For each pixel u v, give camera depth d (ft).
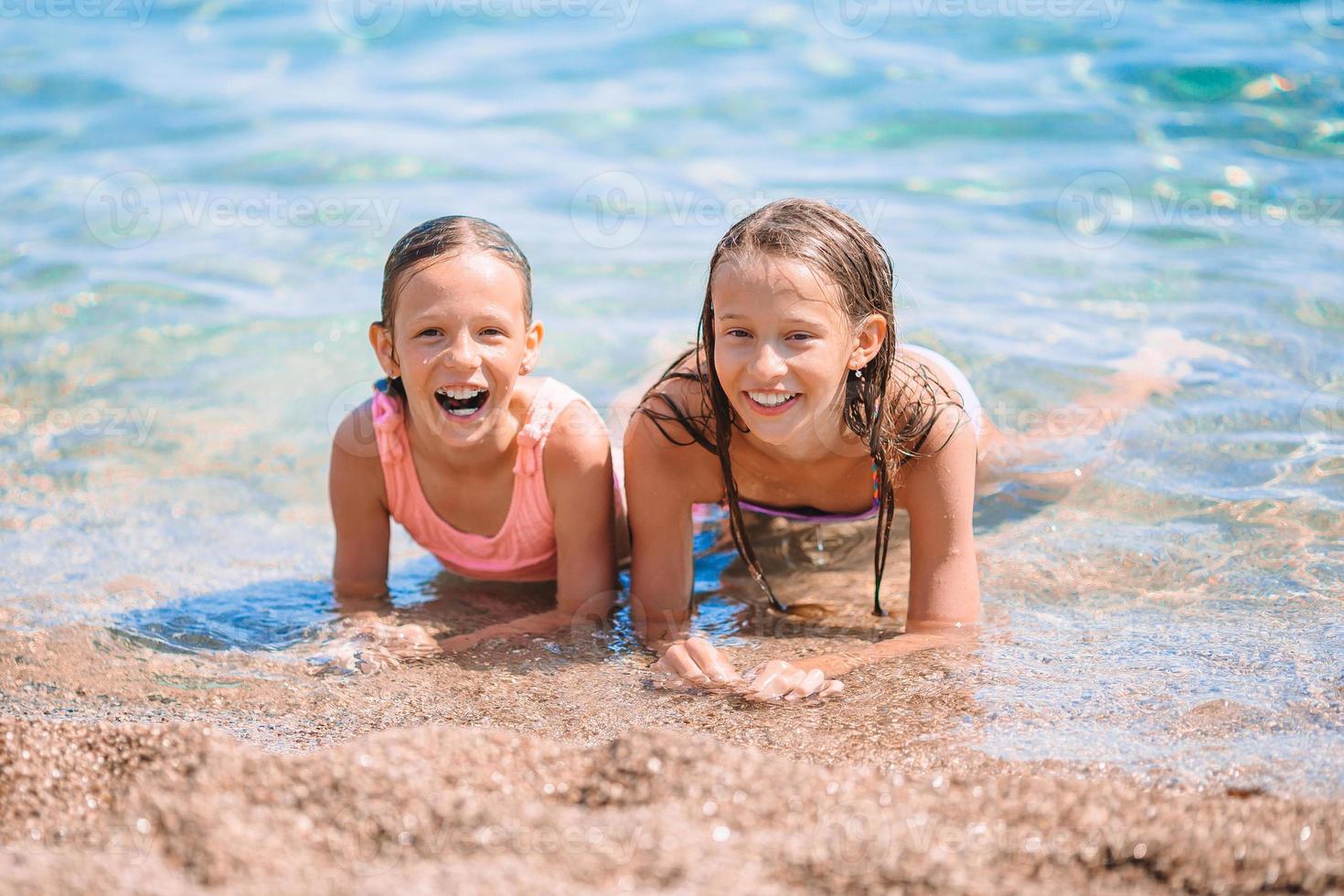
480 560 12.92
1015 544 12.66
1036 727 8.80
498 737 7.96
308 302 19.06
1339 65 24.70
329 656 10.73
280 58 30.27
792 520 13.25
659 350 16.94
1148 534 12.62
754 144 24.30
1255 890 6.51
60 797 7.58
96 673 10.28
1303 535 12.25
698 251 19.90
